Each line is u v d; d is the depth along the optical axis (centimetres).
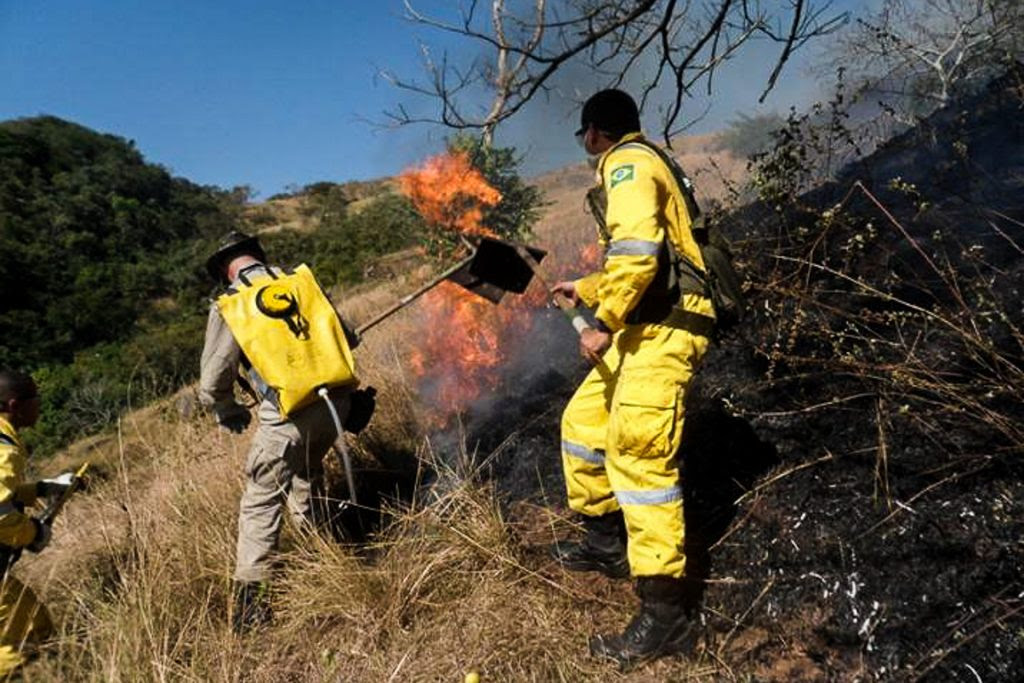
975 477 257
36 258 4472
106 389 1145
